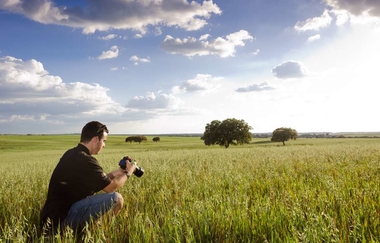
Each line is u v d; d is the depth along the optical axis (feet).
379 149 69.41
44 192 21.43
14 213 15.15
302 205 14.01
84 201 13.84
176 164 43.47
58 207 13.60
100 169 14.20
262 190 19.66
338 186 18.35
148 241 10.53
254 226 11.59
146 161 49.29
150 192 20.43
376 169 28.35
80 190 13.80
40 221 13.66
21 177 33.30
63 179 13.58
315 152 64.49
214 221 11.97
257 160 44.24
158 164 42.88
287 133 338.54
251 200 16.05
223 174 27.66
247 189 20.34
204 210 13.03
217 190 19.53
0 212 16.22
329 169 30.83
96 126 14.52
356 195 15.88
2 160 125.59
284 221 11.76
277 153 65.16
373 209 12.98
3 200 18.67
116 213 14.40
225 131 264.11
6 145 327.88
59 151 234.79
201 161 47.32
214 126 273.33
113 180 14.73
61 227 13.30
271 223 11.62
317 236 9.74
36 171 41.75
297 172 29.91
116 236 11.30
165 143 407.64
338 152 61.36
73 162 13.70
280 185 21.45
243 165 38.01
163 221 12.92
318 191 18.25
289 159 45.83
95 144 14.60
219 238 10.71
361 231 10.53
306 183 22.54
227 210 12.91
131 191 20.33
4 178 33.45
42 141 396.57
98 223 12.43
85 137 14.46
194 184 21.59
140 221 12.00
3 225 14.06
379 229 10.78
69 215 13.64
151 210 15.44
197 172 30.07
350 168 29.17
